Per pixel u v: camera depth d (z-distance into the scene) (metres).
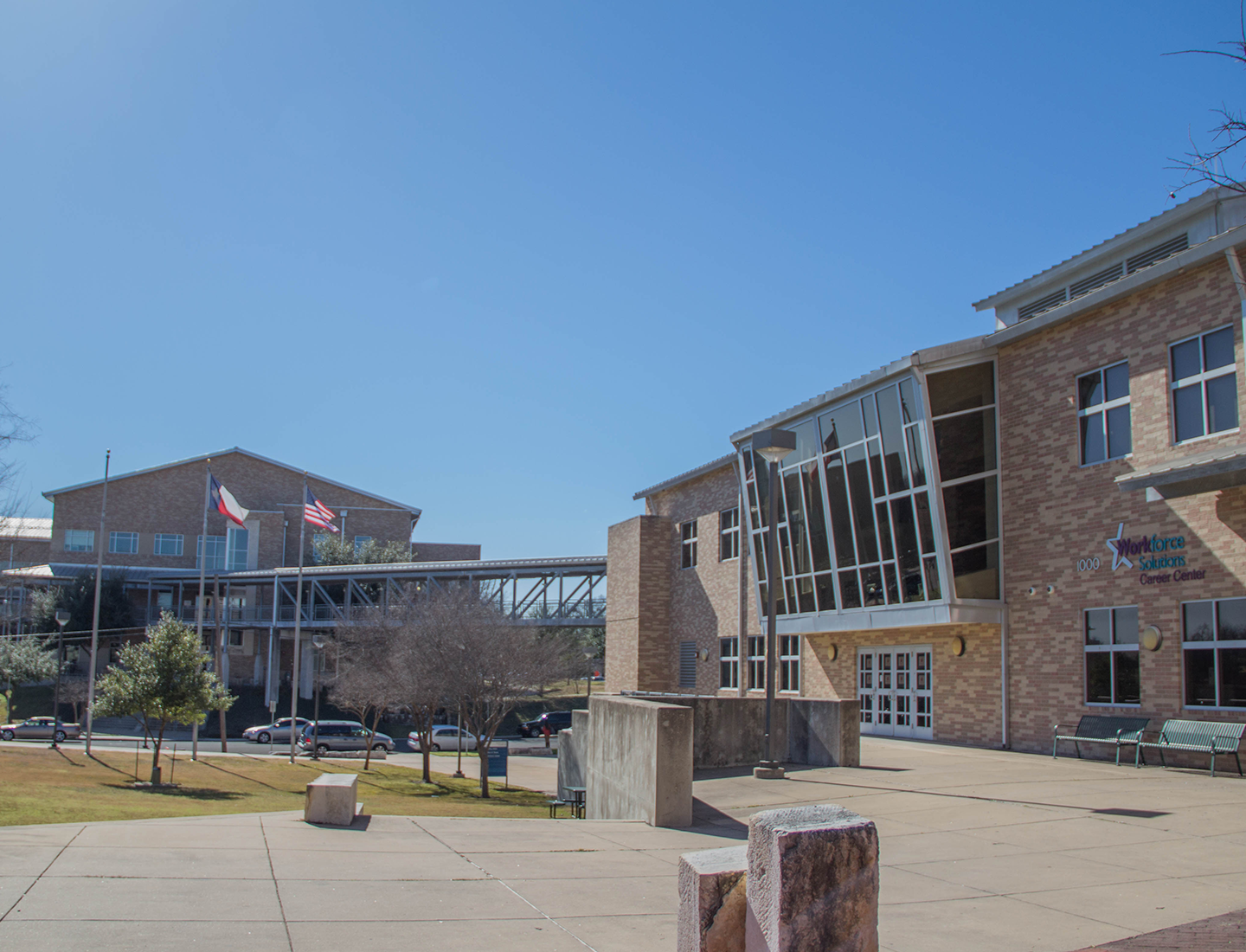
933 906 6.89
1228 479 14.66
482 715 32.66
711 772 14.81
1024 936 6.13
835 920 4.14
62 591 63.16
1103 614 18.03
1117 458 17.94
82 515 70.88
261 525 71.25
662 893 7.21
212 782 29.02
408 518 78.75
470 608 35.75
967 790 12.69
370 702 39.25
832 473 24.14
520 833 9.81
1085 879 7.71
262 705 62.50
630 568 37.84
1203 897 7.07
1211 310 16.23
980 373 20.95
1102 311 18.41
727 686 32.50
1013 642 19.98
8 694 54.25
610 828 10.22
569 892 7.16
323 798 9.97
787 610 26.97
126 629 60.44
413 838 9.29
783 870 4.08
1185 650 16.38
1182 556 16.50
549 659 35.22
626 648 37.66
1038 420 19.77
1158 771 15.10
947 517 20.38
